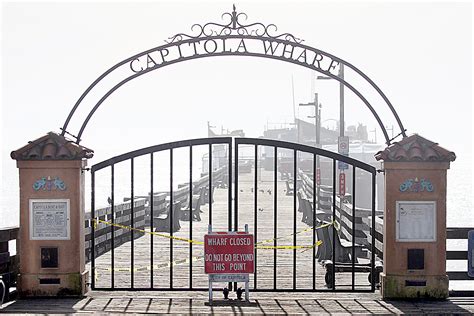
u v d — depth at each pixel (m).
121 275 12.98
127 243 18.19
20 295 10.32
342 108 25.66
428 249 10.26
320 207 23.88
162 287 11.60
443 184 10.22
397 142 10.35
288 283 12.17
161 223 21.00
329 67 10.79
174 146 10.58
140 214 20.38
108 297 10.38
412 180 10.23
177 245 17.62
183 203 29.33
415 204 10.23
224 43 10.69
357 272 12.66
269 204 32.31
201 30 10.66
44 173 10.34
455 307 9.76
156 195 22.83
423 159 10.19
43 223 10.35
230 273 10.01
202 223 23.83
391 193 10.24
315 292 10.83
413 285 10.25
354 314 9.34
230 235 10.02
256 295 10.67
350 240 16.92
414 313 9.39
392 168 10.23
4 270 10.43
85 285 10.57
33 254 10.35
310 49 10.67
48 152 10.23
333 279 10.77
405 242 10.25
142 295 10.59
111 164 10.68
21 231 10.34
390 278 10.26
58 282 10.34
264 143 10.48
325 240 14.23
